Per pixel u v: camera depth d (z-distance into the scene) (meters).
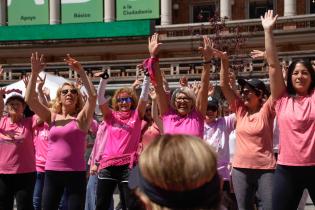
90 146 12.05
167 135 2.63
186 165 2.48
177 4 46.16
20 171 8.31
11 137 8.29
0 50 43.03
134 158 8.49
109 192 8.60
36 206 10.21
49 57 42.50
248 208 7.66
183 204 2.50
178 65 31.81
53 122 8.17
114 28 40.84
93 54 41.69
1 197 8.28
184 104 7.78
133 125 8.59
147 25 40.34
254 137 7.53
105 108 8.67
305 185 6.43
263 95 7.78
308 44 37.88
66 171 8.00
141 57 40.88
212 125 8.99
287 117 6.41
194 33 39.78
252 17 44.69
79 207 8.05
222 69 7.84
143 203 2.63
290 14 41.19
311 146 6.29
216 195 2.55
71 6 44.19
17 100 8.37
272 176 7.46
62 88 8.28
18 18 44.84
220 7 43.25
